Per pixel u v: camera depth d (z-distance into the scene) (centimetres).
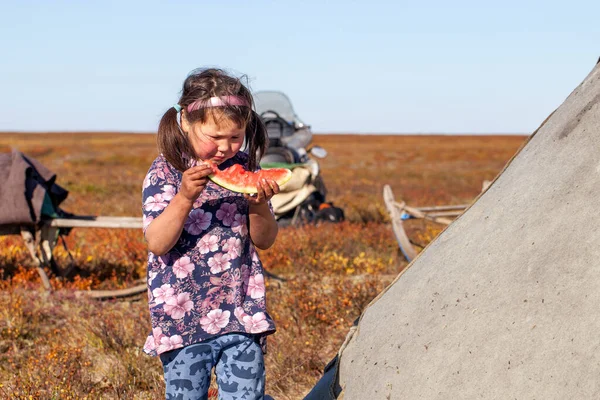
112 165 4497
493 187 329
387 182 3272
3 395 455
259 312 294
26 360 539
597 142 272
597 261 241
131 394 458
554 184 278
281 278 797
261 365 296
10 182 734
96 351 560
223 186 274
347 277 819
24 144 8325
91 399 453
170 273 288
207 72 274
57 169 3841
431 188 2820
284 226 1148
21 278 776
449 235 334
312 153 1217
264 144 300
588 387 218
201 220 288
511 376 243
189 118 272
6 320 625
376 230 1121
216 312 289
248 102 274
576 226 256
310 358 512
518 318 254
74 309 690
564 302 242
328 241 1010
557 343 235
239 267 292
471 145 10088
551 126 311
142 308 680
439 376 271
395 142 11506
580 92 303
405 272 350
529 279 260
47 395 446
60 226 754
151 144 9231
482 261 288
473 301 278
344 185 2903
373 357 322
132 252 926
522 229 278
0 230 748
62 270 837
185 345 288
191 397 291
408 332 306
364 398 311
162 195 285
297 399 462
